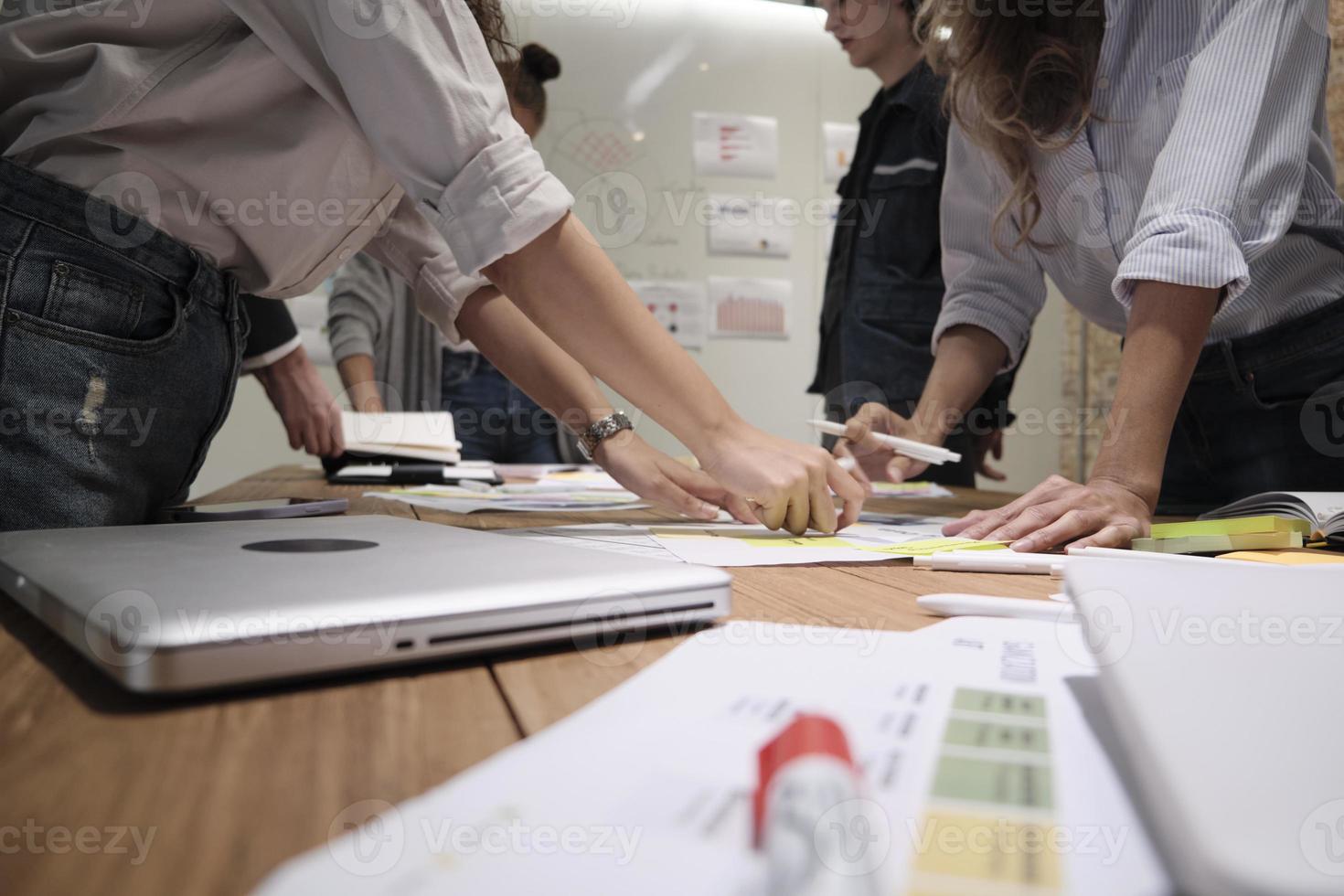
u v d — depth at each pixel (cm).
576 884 14
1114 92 94
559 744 21
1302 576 34
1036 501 69
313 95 67
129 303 68
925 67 171
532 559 39
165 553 41
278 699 27
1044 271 121
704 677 27
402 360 208
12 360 62
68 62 65
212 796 19
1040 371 341
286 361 144
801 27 328
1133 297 74
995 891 14
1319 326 92
